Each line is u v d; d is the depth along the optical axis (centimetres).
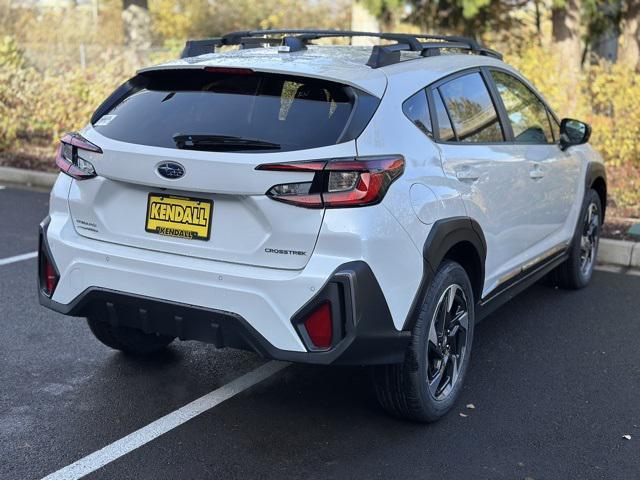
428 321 361
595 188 632
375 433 376
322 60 375
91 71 1116
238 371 447
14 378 430
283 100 348
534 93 529
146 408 399
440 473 341
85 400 406
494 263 439
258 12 2794
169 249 348
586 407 408
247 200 327
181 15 2788
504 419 393
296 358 323
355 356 325
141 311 352
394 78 369
